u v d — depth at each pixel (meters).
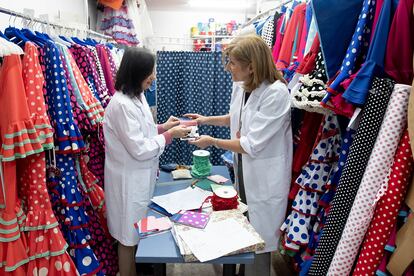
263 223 1.75
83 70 1.76
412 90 0.95
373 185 1.07
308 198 1.56
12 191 1.27
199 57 3.08
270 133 1.59
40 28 1.78
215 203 1.43
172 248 1.16
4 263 1.31
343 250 1.14
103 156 1.88
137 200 1.69
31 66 1.28
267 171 1.69
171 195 1.59
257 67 1.57
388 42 1.07
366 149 1.10
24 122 1.22
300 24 1.69
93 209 1.78
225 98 3.07
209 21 4.48
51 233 1.41
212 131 3.06
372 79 1.08
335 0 1.20
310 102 1.31
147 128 1.72
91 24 3.25
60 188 1.52
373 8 1.14
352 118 1.16
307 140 1.72
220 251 1.10
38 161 1.34
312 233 1.53
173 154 3.22
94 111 1.62
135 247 1.80
